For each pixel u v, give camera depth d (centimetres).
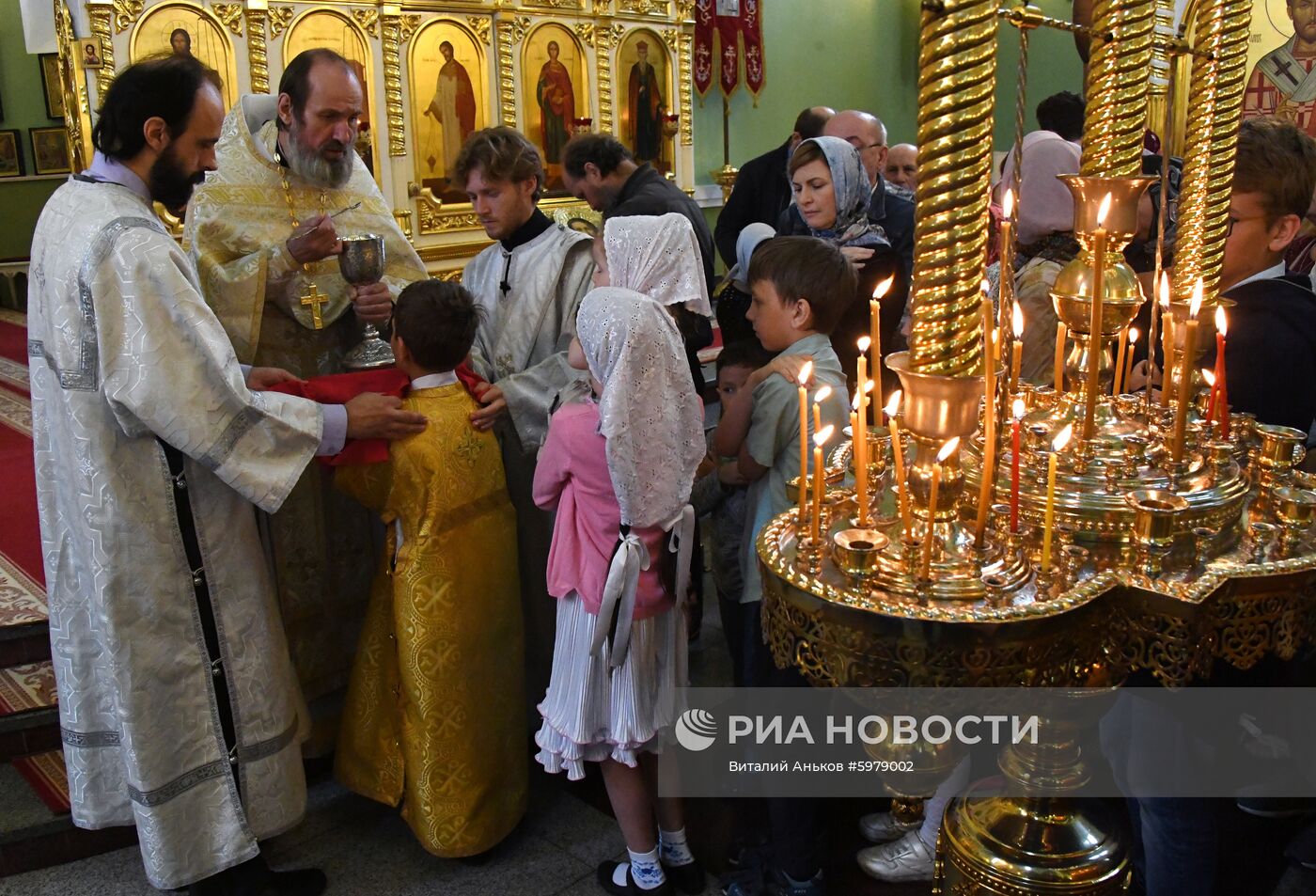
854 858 233
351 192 285
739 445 238
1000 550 106
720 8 657
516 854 250
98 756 223
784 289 227
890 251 302
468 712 237
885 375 296
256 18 426
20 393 547
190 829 220
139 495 208
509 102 518
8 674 286
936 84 90
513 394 272
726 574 268
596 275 242
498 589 245
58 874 245
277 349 274
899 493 107
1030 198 238
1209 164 134
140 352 198
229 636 221
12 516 376
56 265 203
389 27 466
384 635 246
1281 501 115
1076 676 104
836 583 103
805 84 761
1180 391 116
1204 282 138
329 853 252
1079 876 114
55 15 396
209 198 265
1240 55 131
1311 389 167
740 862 231
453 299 235
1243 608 106
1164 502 106
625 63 570
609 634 207
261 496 213
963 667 96
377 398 229
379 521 295
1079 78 769
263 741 228
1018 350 126
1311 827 223
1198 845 144
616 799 222
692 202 340
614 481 197
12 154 838
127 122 204
